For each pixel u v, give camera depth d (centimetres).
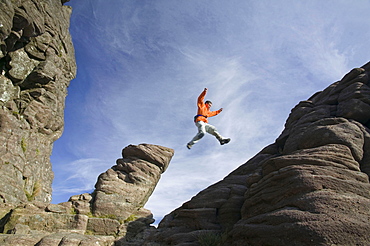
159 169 2133
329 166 1028
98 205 1803
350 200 868
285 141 1595
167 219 1514
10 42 2347
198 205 1402
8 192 1992
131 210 1855
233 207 1273
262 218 934
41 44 2764
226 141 1004
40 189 2373
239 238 984
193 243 1154
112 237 1584
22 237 1347
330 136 1212
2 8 2036
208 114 1041
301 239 775
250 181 1243
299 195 936
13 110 2436
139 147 2119
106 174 1992
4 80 2447
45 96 2739
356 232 762
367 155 1166
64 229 1648
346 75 1553
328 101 1537
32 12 2333
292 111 1748
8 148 2162
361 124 1297
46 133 2742
